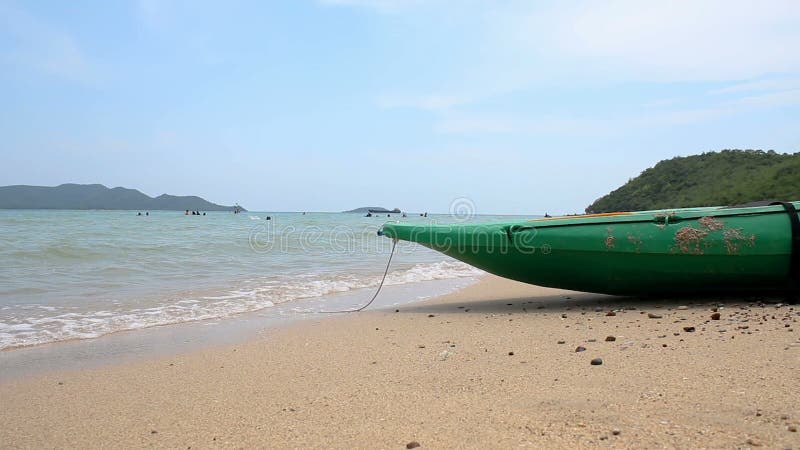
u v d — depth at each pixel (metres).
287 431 3.57
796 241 7.19
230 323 7.65
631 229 7.69
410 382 4.50
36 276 11.38
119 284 10.73
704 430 3.05
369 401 4.06
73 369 5.39
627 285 7.96
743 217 7.49
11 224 31.05
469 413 3.63
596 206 65.81
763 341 5.06
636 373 4.27
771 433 2.96
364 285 11.69
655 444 2.92
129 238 20.23
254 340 6.57
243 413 3.99
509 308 8.48
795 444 2.81
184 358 5.77
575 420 3.35
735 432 3.01
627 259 7.68
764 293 7.90
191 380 4.96
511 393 4.00
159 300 9.21
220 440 3.50
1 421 4.02
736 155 54.09
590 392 3.87
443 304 9.22
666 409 3.42
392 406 3.91
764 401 3.45
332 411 3.90
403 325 7.29
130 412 4.15
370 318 7.92
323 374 4.94
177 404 4.29
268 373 5.10
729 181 48.44
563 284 8.22
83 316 7.87
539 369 4.61
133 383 4.90
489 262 8.16
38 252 14.57
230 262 14.67
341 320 7.82
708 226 7.47
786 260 7.28
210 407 4.18
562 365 4.68
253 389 4.59
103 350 6.13
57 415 4.13
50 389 4.76
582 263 7.83
